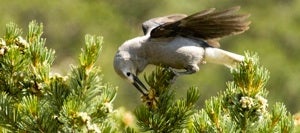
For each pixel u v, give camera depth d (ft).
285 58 143.64
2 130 32.07
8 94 31.83
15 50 31.63
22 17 135.44
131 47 37.73
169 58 38.50
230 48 145.38
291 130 30.50
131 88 110.01
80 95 30.81
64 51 137.49
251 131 30.68
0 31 126.52
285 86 139.13
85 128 29.50
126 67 37.47
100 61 124.36
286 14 155.33
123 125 36.06
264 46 144.87
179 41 38.60
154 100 32.22
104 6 142.92
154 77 32.60
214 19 37.17
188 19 37.19
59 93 30.76
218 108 30.32
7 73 31.68
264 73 31.24
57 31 138.41
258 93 31.14
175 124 31.58
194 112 31.63
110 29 142.31
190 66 39.01
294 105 138.82
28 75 31.71
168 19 42.73
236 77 31.24
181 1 146.72
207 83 128.47
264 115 31.30
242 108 30.71
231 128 30.04
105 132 30.27
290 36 150.61
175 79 34.24
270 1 156.25
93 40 31.32
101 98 30.96
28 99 30.01
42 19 137.49
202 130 30.25
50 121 30.09
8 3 133.18
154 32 37.70
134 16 147.13
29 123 29.99
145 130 31.63
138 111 31.50
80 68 31.12
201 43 39.37
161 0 146.20
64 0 138.92
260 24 151.94
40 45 31.96
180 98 31.96
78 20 139.23
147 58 38.32
